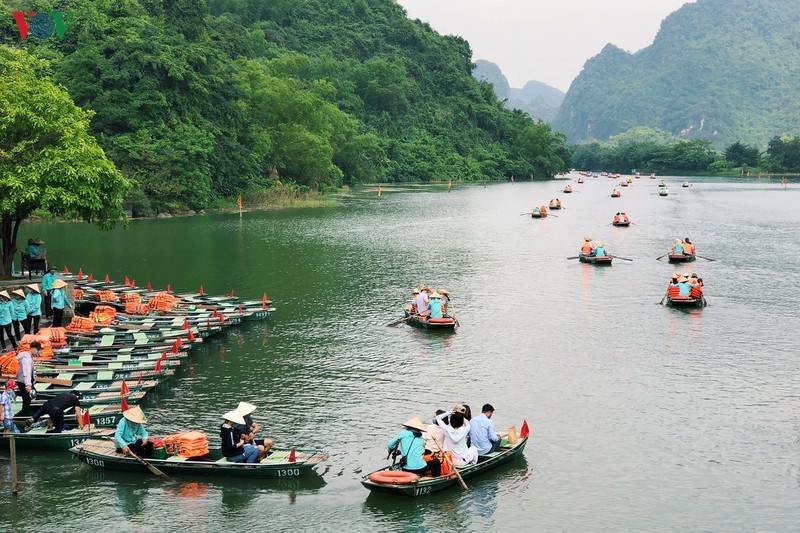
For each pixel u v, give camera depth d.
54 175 34.88
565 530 17.38
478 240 68.62
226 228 77.31
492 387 26.89
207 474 19.70
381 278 48.56
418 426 19.45
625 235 73.19
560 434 22.75
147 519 17.73
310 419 23.72
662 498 18.88
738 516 18.02
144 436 20.27
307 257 57.47
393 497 18.86
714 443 22.14
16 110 35.06
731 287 45.75
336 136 156.62
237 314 35.78
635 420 23.84
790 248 63.25
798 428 23.22
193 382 27.25
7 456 21.02
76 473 20.02
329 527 17.44
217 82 103.75
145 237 69.44
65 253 59.00
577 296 42.91
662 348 32.03
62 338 29.59
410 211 101.00
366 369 28.91
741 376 28.20
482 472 20.16
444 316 35.59
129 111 91.06
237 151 106.69
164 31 107.38
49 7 108.00
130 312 35.41
